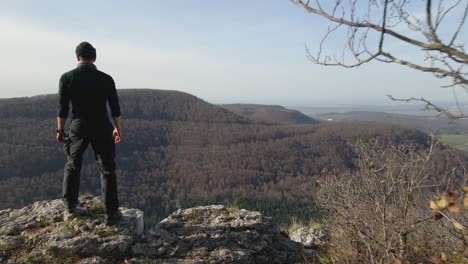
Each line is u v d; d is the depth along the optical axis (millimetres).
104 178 4465
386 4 1374
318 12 1567
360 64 1527
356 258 4477
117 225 4543
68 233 4367
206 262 4332
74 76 4066
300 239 6309
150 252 4398
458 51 1284
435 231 3824
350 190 4559
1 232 4441
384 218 3955
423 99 1457
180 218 5211
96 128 4191
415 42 1370
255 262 4707
